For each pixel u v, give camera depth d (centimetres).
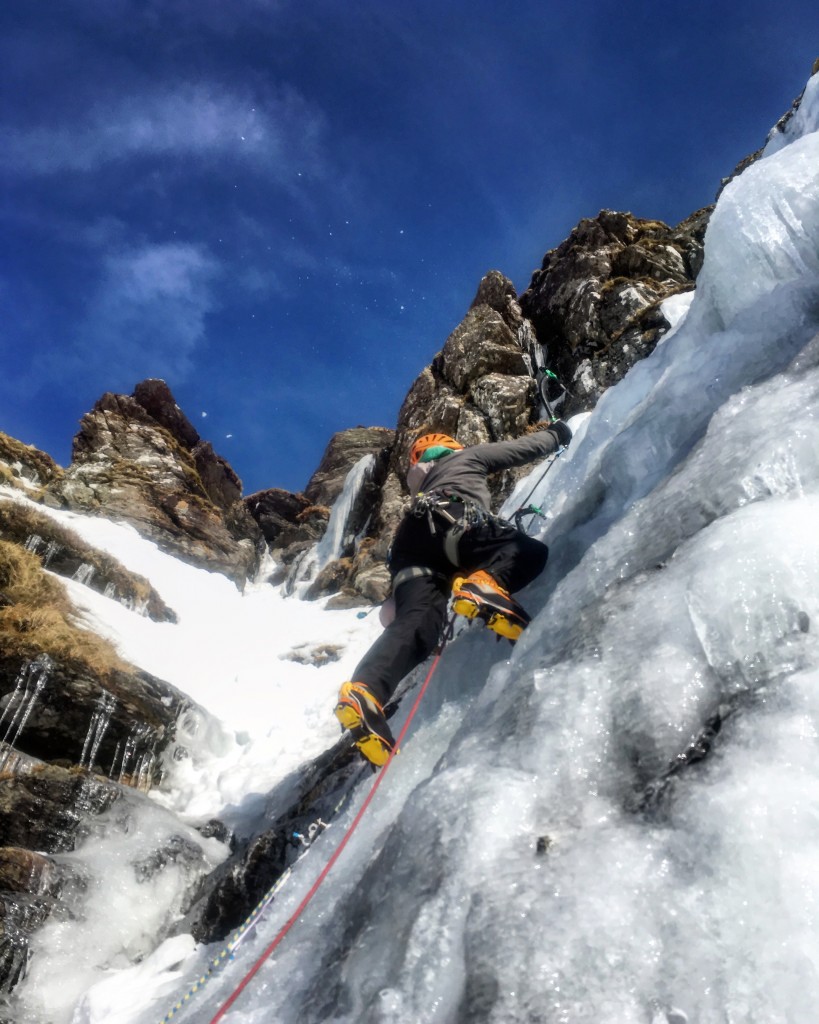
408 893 200
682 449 319
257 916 299
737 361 323
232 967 280
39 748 605
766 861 154
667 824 174
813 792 159
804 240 330
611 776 198
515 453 376
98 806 535
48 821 518
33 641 628
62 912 459
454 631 391
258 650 895
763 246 340
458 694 346
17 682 602
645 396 418
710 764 180
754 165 372
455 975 172
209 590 1052
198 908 468
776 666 192
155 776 646
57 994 423
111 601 865
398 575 342
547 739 210
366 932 207
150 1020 342
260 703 779
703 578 211
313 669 855
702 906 156
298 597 1188
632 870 167
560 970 156
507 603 304
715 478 254
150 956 424
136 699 649
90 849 512
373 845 275
